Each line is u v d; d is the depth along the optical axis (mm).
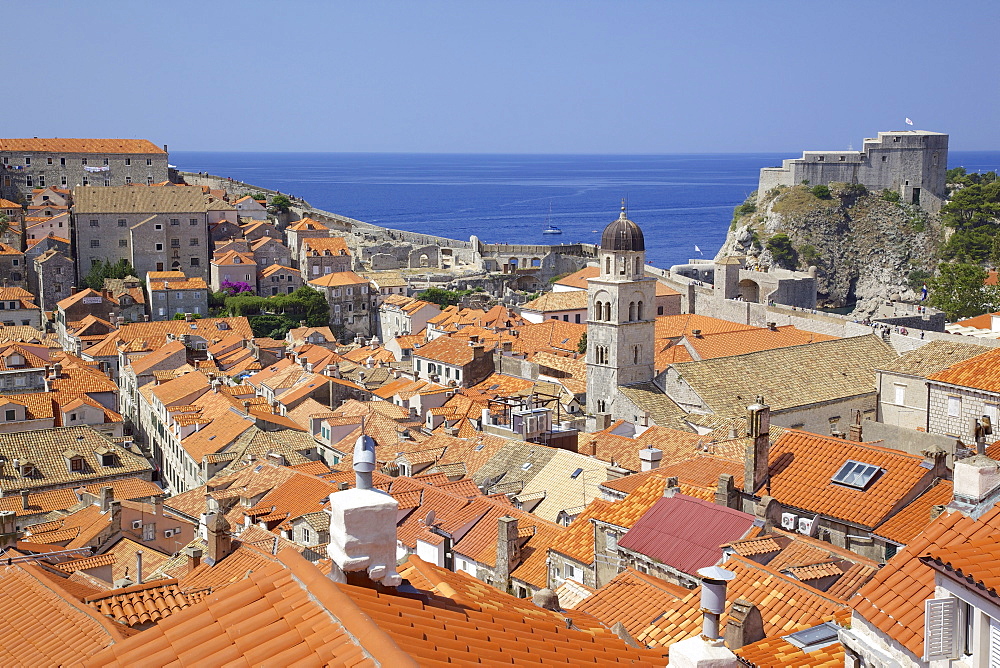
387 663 18953
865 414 130000
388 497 23594
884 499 56844
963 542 28391
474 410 125312
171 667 20297
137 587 47781
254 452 123938
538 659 22984
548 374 158250
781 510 55562
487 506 75375
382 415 127125
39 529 94312
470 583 30203
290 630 20797
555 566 61781
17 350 162625
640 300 130250
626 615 44094
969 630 25766
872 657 28719
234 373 180875
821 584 44625
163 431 151625
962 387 93875
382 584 23625
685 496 54000
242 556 58594
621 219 130625
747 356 132125
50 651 39000
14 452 118375
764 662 34531
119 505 92188
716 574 22453
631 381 130875
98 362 199875
